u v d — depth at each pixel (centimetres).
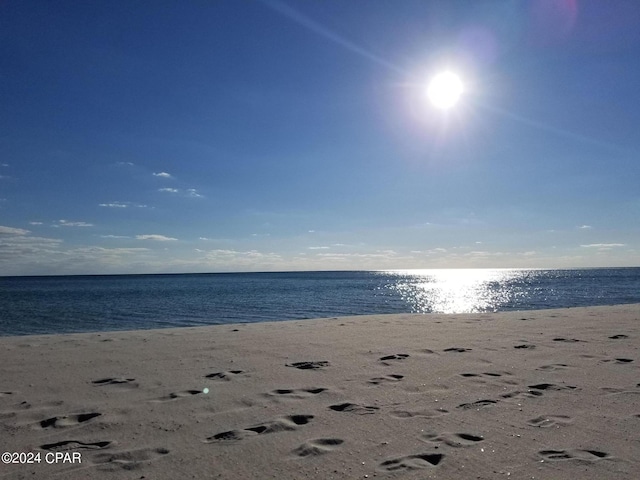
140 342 821
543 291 3938
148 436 346
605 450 304
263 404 424
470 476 268
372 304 2639
